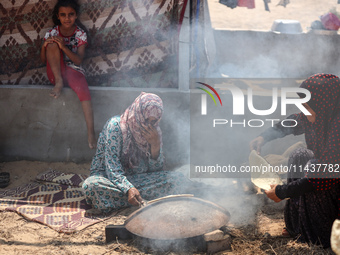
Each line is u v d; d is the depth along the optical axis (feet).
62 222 12.51
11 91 16.89
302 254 10.36
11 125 17.17
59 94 16.28
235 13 30.81
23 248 11.04
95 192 13.03
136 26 16.85
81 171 16.57
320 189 10.07
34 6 16.76
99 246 11.27
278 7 32.30
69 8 15.79
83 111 16.56
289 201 11.19
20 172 16.44
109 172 13.12
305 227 10.73
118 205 13.25
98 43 17.11
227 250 10.96
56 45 16.10
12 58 17.33
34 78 17.51
